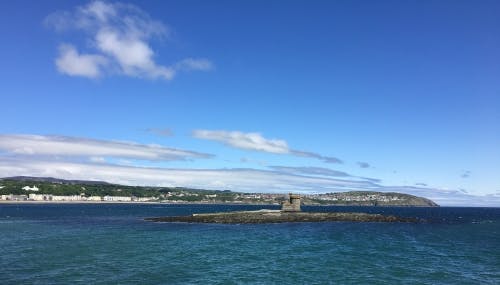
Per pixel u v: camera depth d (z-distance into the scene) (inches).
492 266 1625.2
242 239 2501.2
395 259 1766.7
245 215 4315.9
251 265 1573.6
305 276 1382.9
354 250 2044.8
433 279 1360.7
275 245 2213.3
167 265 1551.4
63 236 2603.3
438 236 2908.5
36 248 2004.2
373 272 1464.1
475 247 2247.8
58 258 1695.4
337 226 3757.4
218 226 3590.1
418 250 2081.7
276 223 4082.2
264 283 1274.6
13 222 4025.6
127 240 2379.4
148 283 1251.8
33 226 3469.5
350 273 1440.7
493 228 3782.0
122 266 1524.4
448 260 1760.6
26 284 1228.5
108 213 6658.5
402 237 2795.3
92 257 1727.4
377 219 4525.1
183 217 4210.1
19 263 1574.8
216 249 2014.0
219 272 1430.9
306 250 2021.4
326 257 1796.3
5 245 2117.4
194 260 1674.5
